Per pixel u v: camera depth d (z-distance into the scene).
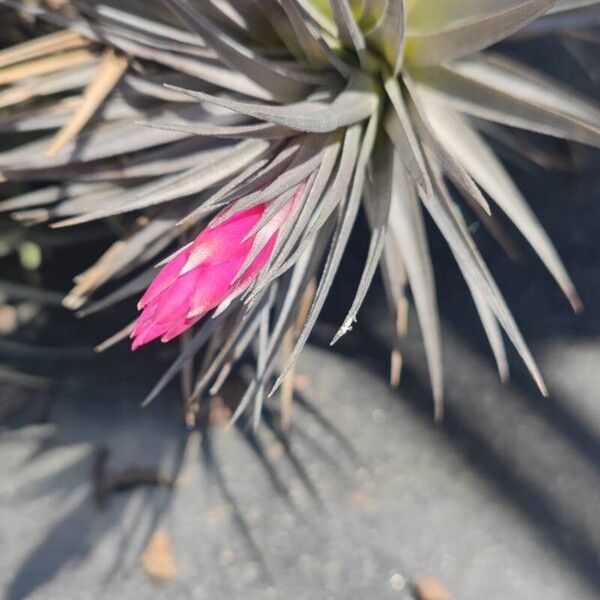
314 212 0.24
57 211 0.29
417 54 0.26
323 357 0.37
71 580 0.32
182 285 0.20
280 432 0.35
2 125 0.28
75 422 0.35
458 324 0.38
